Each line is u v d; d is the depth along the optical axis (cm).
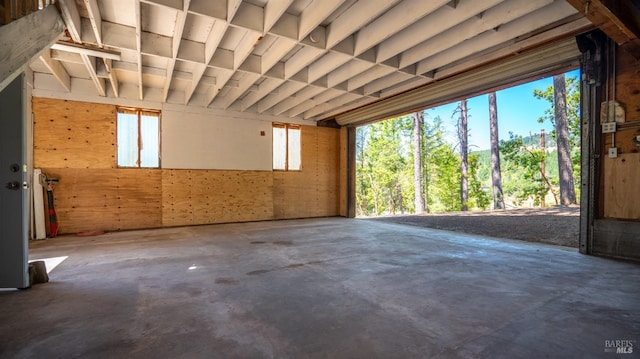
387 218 867
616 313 218
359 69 495
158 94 670
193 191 707
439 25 360
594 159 397
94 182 607
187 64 534
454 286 277
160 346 173
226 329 195
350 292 262
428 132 1917
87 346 173
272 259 380
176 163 689
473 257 390
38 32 254
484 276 308
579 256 394
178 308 228
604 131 389
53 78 572
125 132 645
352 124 878
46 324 201
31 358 161
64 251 426
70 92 586
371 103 712
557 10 334
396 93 607
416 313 219
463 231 612
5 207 262
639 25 298
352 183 907
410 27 398
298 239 523
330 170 914
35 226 529
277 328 196
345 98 686
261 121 797
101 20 381
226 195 747
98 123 612
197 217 711
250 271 327
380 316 214
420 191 1634
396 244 479
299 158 867
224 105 732
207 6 328
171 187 683
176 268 339
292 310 225
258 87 639
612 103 382
